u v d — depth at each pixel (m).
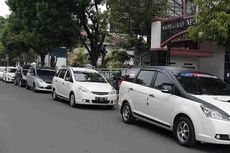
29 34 33.00
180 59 24.84
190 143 9.52
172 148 9.51
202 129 9.19
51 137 10.23
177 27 21.44
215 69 23.38
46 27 32.28
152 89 11.41
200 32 13.85
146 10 25.98
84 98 16.59
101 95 16.67
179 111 9.91
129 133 11.23
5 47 53.56
